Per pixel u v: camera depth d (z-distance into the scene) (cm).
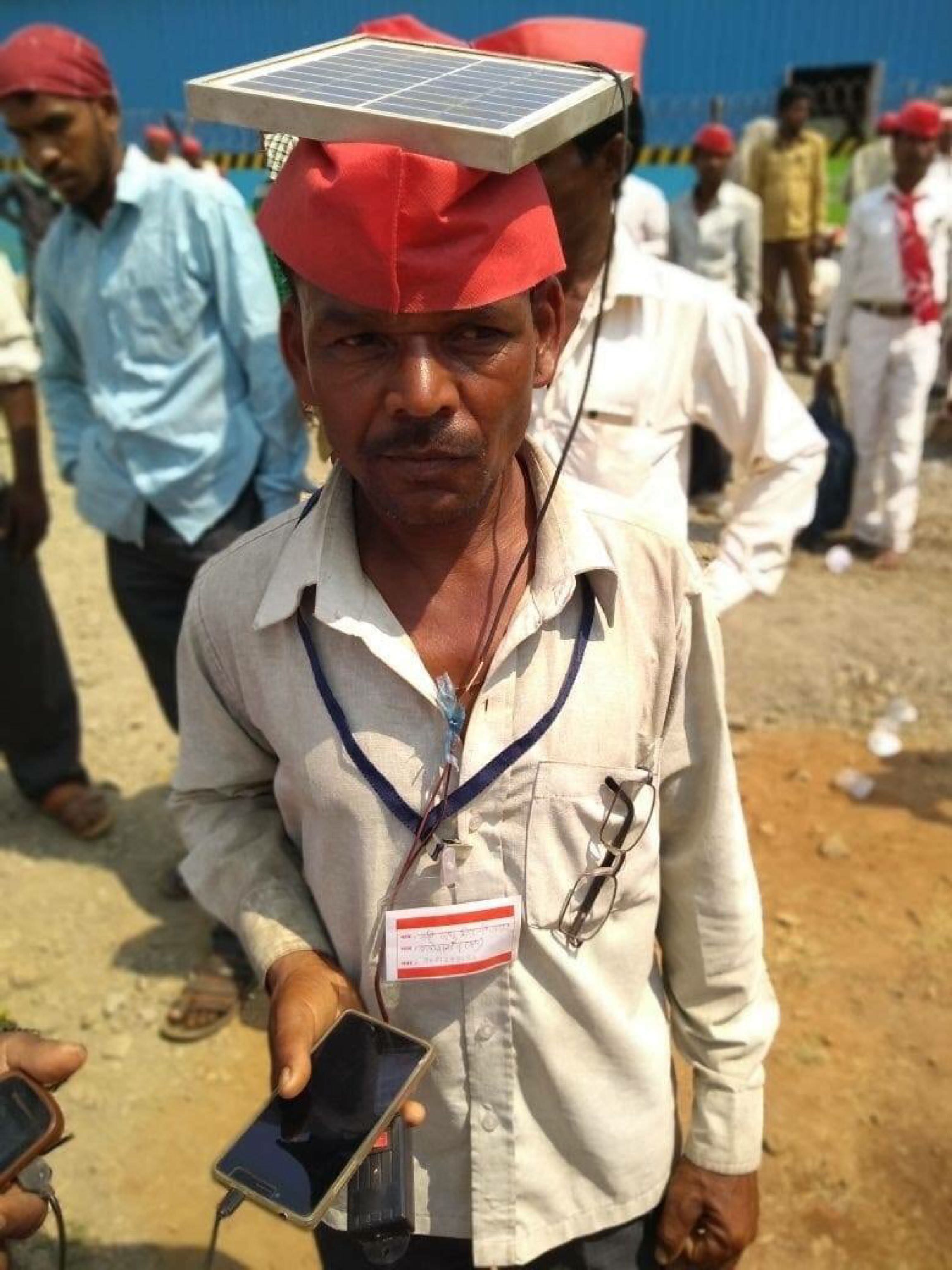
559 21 186
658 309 187
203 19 1012
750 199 709
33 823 357
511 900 113
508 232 89
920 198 477
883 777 365
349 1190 111
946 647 441
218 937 281
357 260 87
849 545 539
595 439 183
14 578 315
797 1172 238
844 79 1083
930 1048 266
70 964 299
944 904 309
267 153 112
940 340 568
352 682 110
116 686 438
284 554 112
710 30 1137
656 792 118
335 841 115
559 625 109
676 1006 140
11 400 294
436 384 92
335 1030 115
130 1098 260
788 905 310
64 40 238
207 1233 229
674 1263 145
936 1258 221
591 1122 125
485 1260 127
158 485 269
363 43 108
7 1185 111
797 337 841
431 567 110
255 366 263
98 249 259
